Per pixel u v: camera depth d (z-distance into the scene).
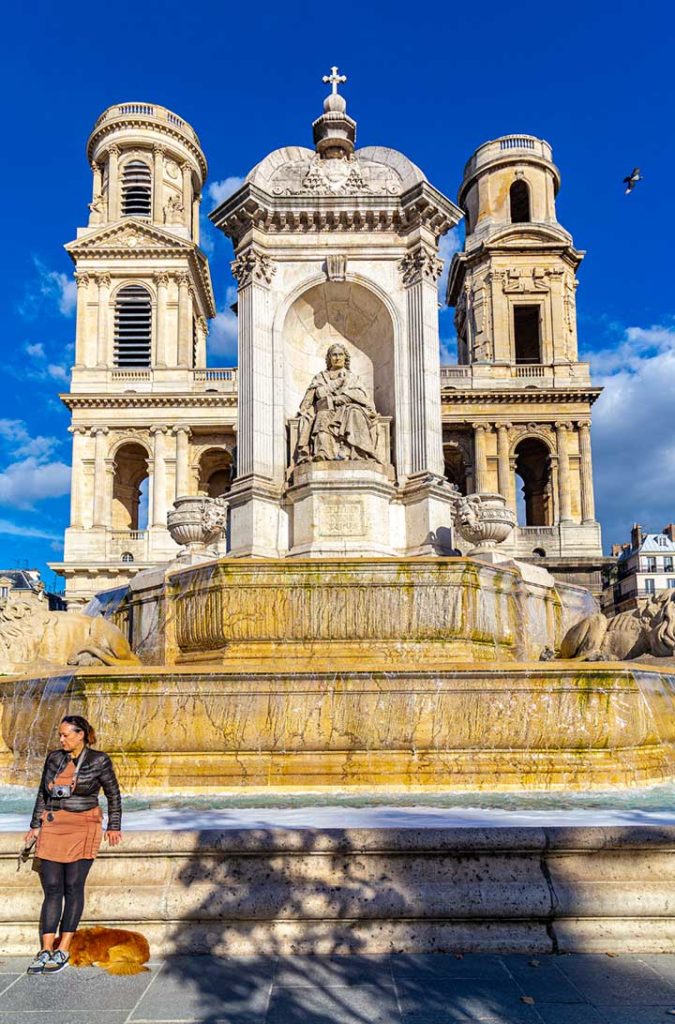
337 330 18.78
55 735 10.44
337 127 18.22
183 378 61.50
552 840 5.87
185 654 14.16
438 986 5.12
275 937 5.70
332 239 17.84
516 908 5.71
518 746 10.02
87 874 5.62
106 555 58.09
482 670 10.03
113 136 66.44
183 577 14.25
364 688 10.02
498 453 60.44
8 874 5.85
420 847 5.87
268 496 16.39
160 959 5.59
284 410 17.41
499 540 17.25
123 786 9.86
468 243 65.50
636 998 4.94
